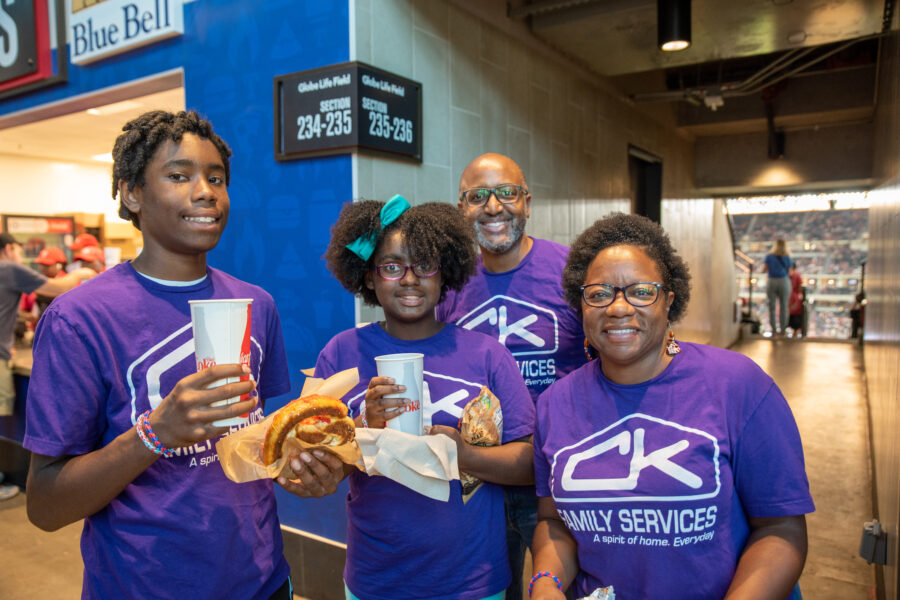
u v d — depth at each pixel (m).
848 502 3.73
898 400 2.16
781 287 12.59
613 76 5.43
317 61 2.59
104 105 3.66
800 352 10.16
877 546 2.32
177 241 1.22
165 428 1.00
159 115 1.23
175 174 1.20
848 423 5.53
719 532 1.16
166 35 3.02
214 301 1.02
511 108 3.74
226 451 1.09
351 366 1.52
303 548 2.75
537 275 2.00
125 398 1.17
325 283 2.63
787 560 1.12
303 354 2.72
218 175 1.27
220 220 1.26
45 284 3.74
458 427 1.45
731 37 4.52
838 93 7.08
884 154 3.97
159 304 1.23
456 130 3.17
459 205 2.12
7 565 3.10
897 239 2.37
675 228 7.72
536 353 1.96
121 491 1.16
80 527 3.58
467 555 1.42
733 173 8.55
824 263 26.81
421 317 1.51
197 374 0.99
